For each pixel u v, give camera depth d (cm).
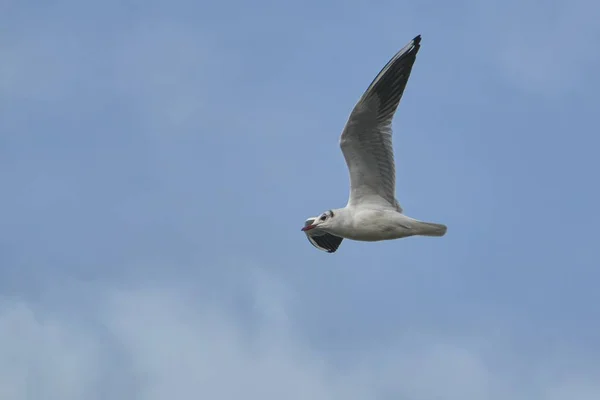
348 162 1836
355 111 1780
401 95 1806
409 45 1802
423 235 1836
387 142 1805
